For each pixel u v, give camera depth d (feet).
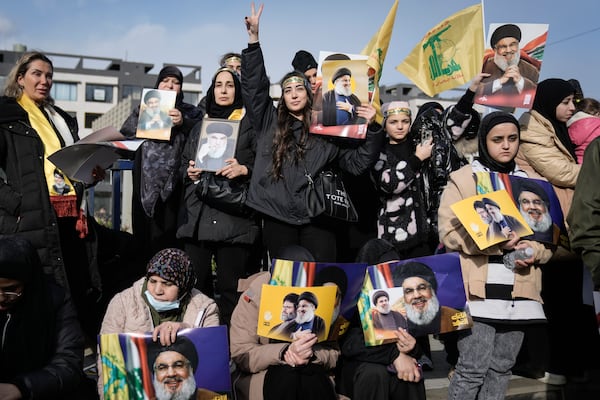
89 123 205.26
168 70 14.37
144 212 13.30
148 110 13.07
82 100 203.62
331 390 10.24
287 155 12.10
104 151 11.88
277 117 12.50
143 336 9.18
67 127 12.73
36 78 12.03
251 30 12.26
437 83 14.10
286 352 10.05
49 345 9.10
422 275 10.69
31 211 11.14
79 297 12.83
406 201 13.46
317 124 12.01
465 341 10.98
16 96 11.94
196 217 12.75
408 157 13.58
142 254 14.25
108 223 19.57
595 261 9.70
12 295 8.64
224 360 9.32
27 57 12.03
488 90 13.03
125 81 206.18
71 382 8.95
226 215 12.68
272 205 12.07
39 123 11.98
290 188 12.03
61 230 12.44
